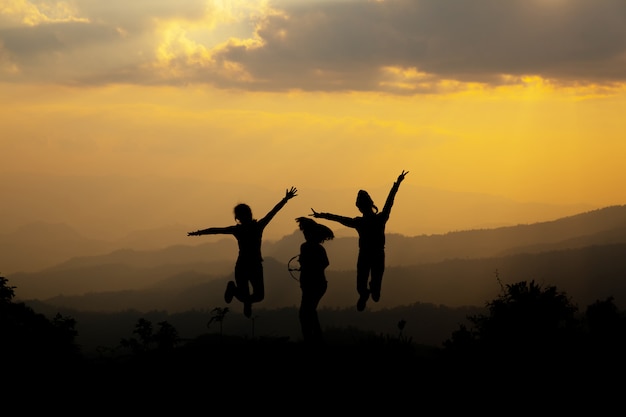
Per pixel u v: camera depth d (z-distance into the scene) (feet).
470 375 48.93
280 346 55.88
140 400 46.68
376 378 47.73
